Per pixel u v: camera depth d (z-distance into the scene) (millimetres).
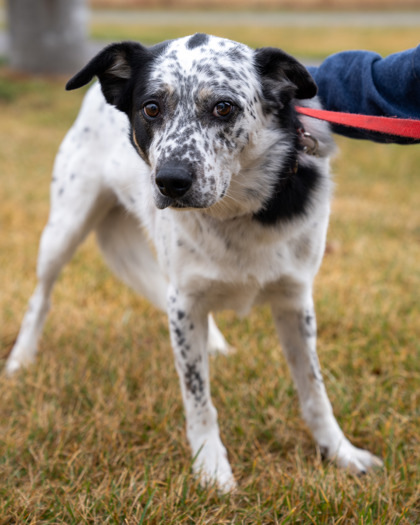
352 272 5105
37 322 3965
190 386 2936
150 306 4605
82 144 3787
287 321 3059
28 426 3131
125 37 19422
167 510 2545
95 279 5035
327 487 2658
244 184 2654
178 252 2861
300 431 3189
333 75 2877
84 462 2904
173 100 2510
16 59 14812
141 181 3191
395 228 6234
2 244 5699
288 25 25281
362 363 3729
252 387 3451
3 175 7969
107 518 2486
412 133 2443
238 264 2803
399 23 25672
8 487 2721
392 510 2512
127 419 3223
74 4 14648
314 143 2756
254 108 2572
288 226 2744
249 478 2842
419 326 4156
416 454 2914
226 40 2654
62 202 3848
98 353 3883
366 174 8445
